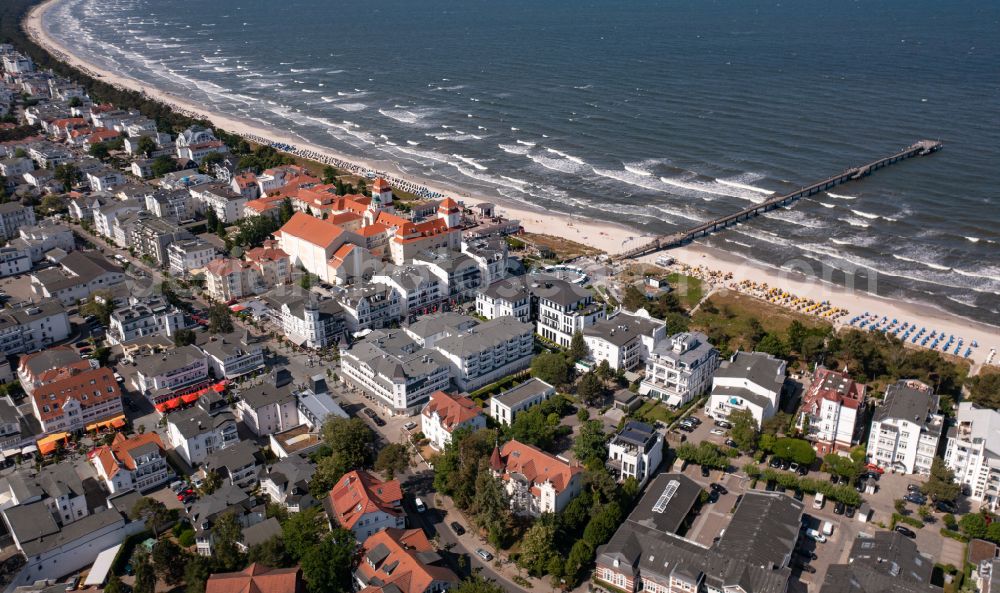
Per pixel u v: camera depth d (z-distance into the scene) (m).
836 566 194.38
